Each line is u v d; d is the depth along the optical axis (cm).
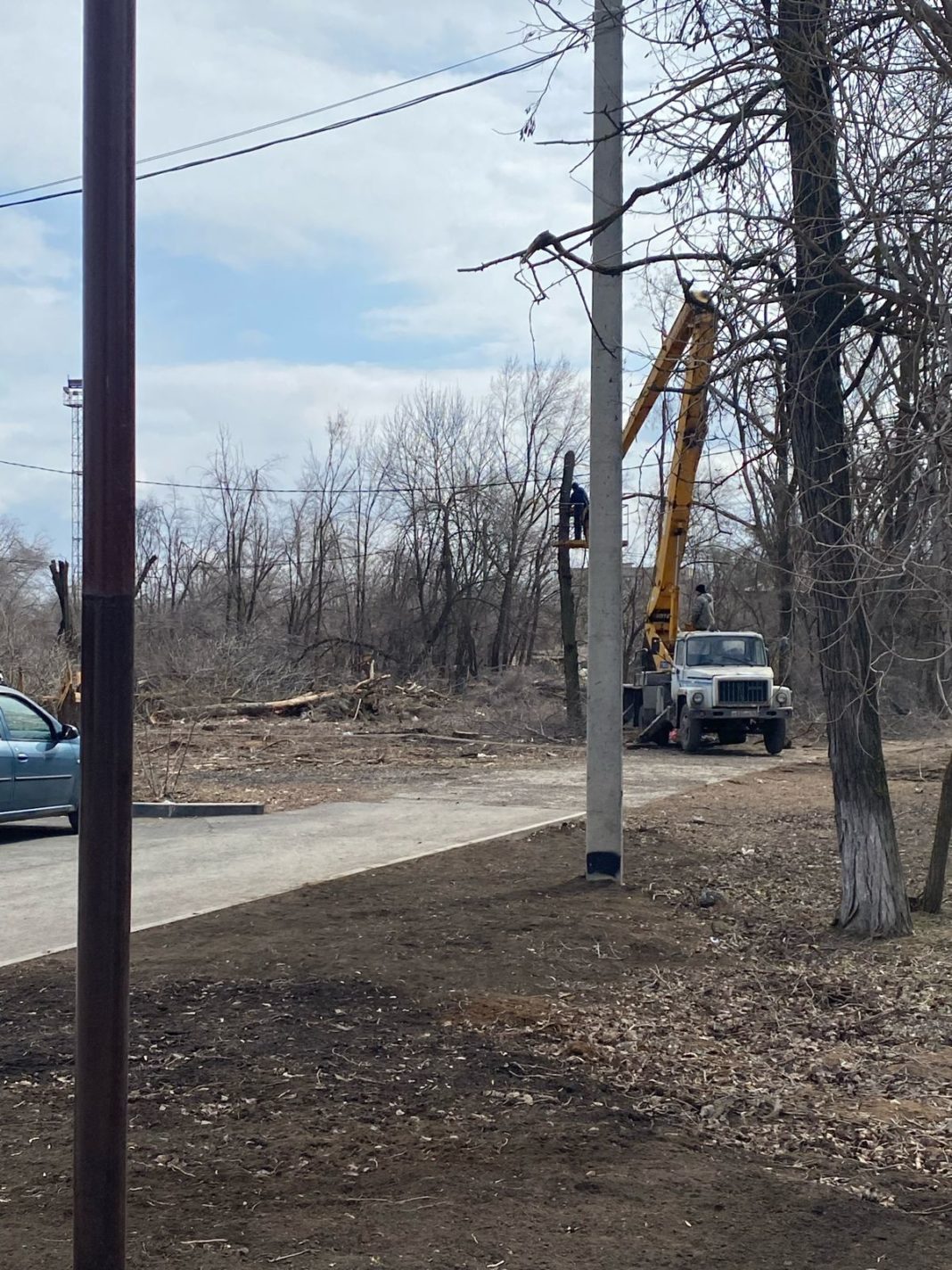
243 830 1403
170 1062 585
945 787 911
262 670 3959
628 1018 665
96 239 299
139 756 2406
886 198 620
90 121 300
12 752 1299
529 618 5784
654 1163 471
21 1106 535
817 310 744
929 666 680
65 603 4328
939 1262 394
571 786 1934
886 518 629
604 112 800
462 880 1052
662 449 764
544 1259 392
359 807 1638
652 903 955
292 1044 612
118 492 298
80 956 297
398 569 5722
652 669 2983
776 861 1157
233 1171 463
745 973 761
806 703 3278
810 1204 436
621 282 1019
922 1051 612
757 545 1168
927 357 605
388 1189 447
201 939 833
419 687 4122
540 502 5581
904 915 843
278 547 5766
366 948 805
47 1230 414
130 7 303
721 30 699
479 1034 632
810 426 758
